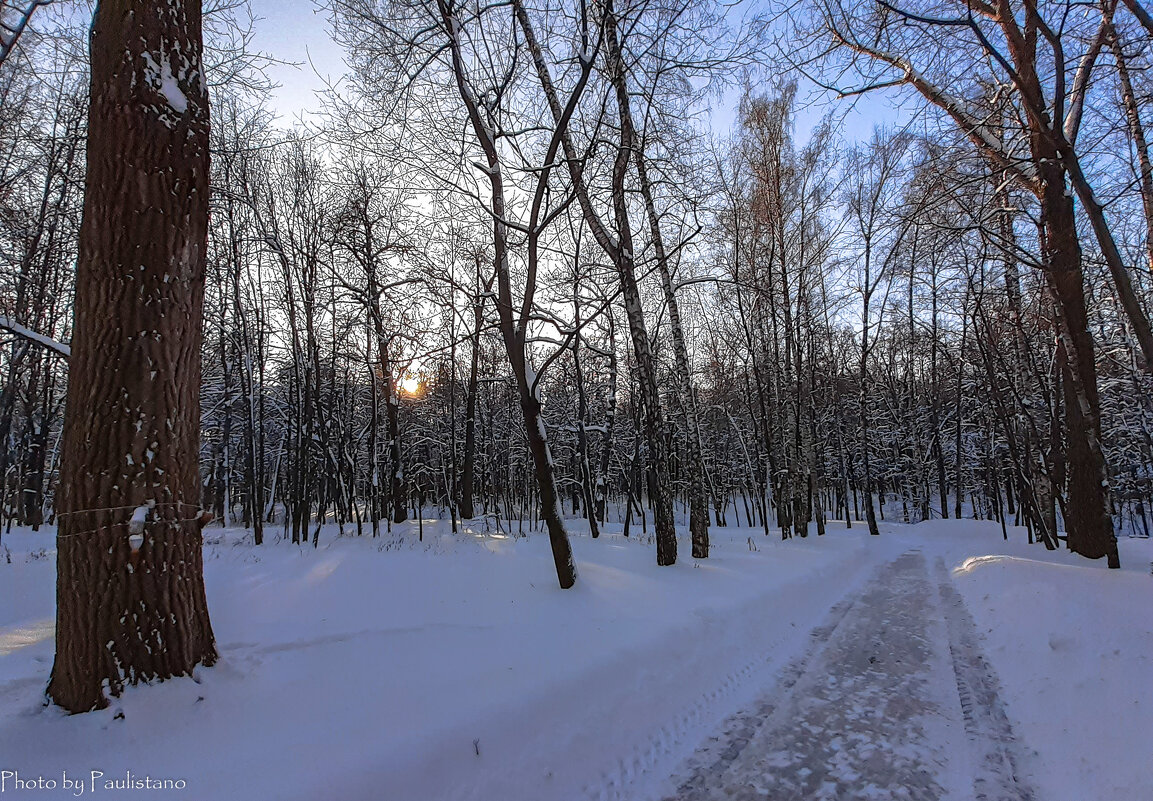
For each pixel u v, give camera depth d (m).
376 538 15.48
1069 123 7.34
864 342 22.11
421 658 4.91
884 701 5.00
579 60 6.88
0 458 17.56
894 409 34.06
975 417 27.44
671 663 5.53
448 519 24.72
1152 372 5.27
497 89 7.84
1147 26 5.37
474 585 7.91
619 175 9.24
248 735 3.39
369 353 18.25
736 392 29.50
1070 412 10.10
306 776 3.02
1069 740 3.91
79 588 3.48
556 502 7.88
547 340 8.17
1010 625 6.81
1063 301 9.58
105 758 3.01
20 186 15.48
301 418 17.73
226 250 18.06
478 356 22.84
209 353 23.36
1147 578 6.81
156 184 3.87
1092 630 5.43
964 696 5.08
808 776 3.77
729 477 34.00
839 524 25.17
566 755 3.88
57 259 17.27
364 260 15.46
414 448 30.06
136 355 3.72
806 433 21.20
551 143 7.38
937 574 12.17
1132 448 21.48
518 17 8.14
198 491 4.09
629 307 10.49
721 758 4.05
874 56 7.18
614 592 7.62
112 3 3.94
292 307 17.08
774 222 19.27
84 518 3.53
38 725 3.19
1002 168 6.80
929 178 7.98
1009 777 3.66
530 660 5.00
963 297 17.02
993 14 6.96
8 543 15.48
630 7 7.13
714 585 8.65
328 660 4.67
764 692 5.28
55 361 18.89
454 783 3.36
